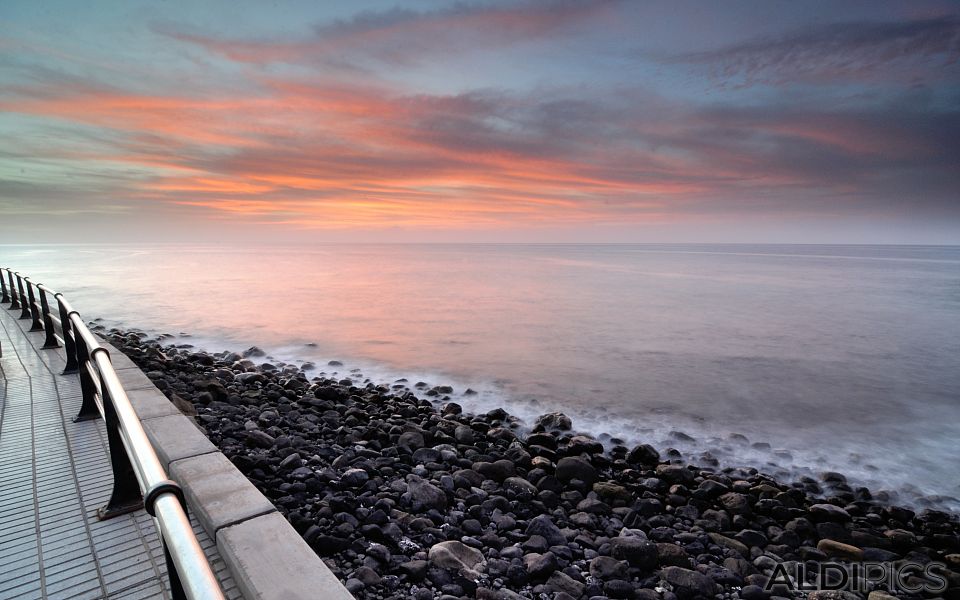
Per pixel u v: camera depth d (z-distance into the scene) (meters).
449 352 19.59
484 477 7.25
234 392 11.10
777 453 10.18
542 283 57.75
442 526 5.40
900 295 48.31
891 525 7.21
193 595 1.10
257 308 31.78
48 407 5.63
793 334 25.12
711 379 16.25
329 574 2.81
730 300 40.75
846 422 12.47
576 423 11.68
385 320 27.64
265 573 2.80
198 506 3.51
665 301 39.25
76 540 3.17
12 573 2.86
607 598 4.32
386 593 4.07
